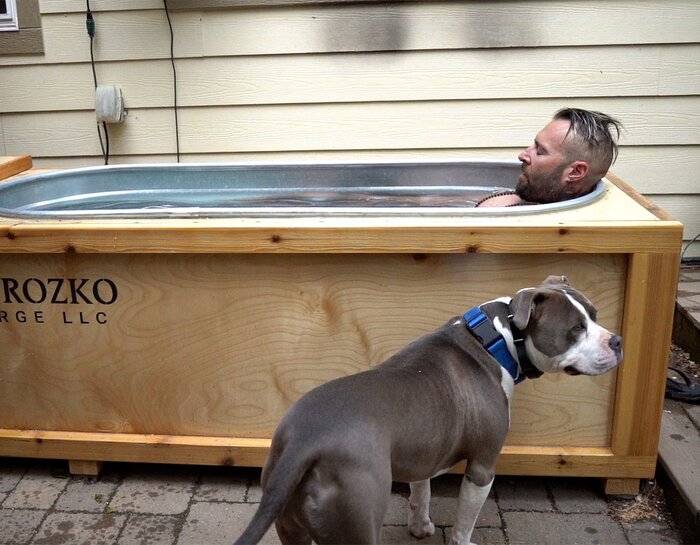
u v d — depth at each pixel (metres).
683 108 3.47
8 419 2.30
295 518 1.53
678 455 2.26
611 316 2.07
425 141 3.62
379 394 1.58
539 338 1.74
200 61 3.59
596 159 2.34
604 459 2.17
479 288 2.06
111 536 2.07
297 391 2.19
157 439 2.25
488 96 3.53
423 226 1.96
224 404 2.22
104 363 2.21
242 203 3.01
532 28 3.42
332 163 3.06
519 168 2.95
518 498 2.25
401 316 2.10
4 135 3.78
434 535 2.08
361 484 1.45
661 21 3.36
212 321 2.14
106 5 3.55
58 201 2.84
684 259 3.62
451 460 1.77
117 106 3.62
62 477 2.36
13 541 2.05
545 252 1.98
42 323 2.18
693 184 3.56
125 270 2.10
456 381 1.73
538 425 2.18
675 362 2.98
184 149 3.73
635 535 2.08
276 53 3.55
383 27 3.47
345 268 2.05
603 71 3.45
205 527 2.11
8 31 3.63
